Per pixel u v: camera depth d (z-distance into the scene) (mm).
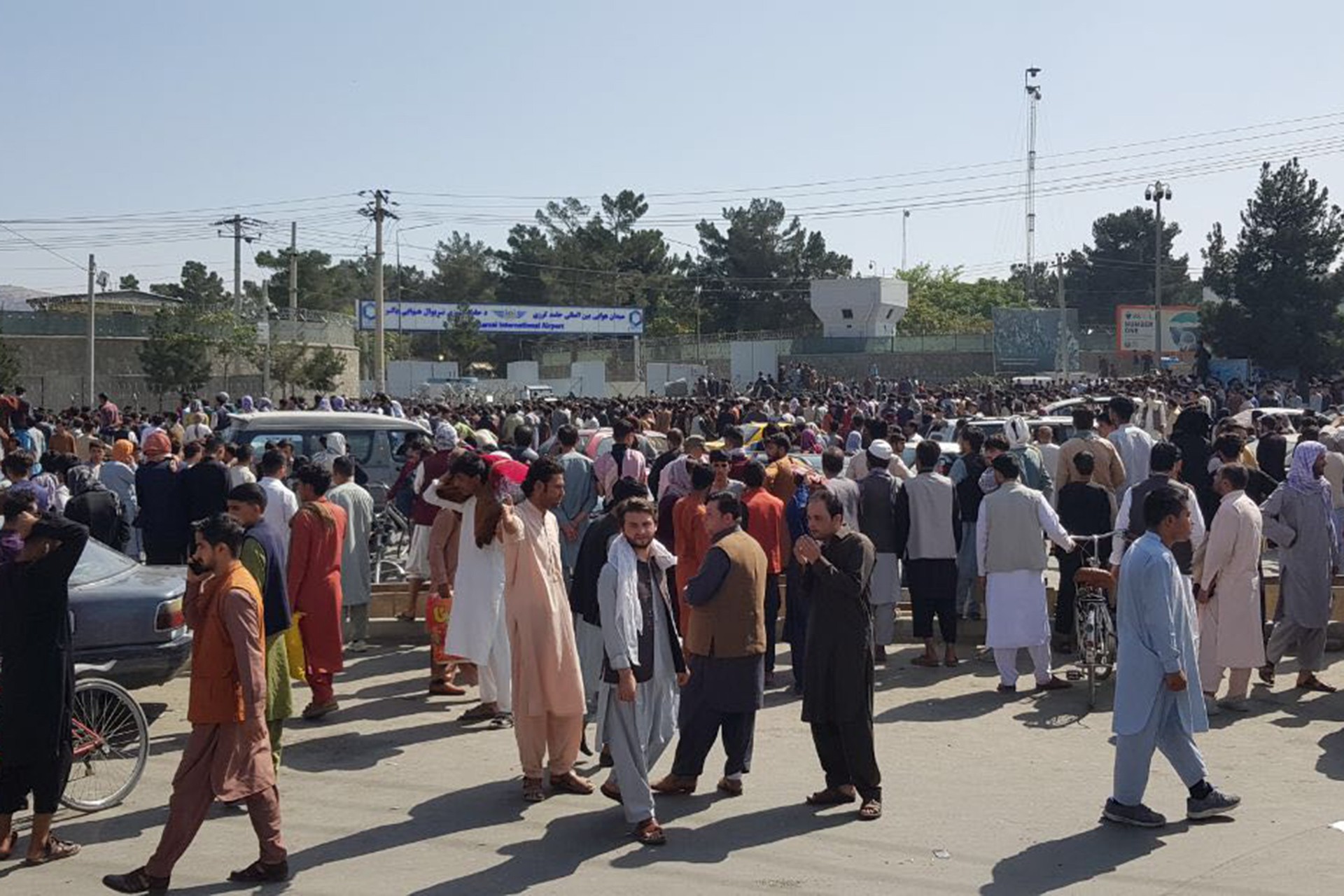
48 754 6578
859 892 6059
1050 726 9195
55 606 6590
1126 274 109750
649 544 7125
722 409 26453
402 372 61750
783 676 10789
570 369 63031
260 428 17516
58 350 48125
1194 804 6988
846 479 10914
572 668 7586
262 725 6324
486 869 6434
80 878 6445
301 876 6391
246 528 7840
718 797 7625
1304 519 9969
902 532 10922
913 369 66938
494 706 9312
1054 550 11570
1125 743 6902
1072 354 64500
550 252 100125
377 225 47406
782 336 80500
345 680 10656
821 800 7418
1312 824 6945
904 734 9008
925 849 6656
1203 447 12555
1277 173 59094
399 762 8367
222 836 7078
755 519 10164
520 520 7562
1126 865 6355
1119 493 11719
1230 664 9336
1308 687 10211
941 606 11016
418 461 14648
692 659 7570
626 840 6852
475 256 115312
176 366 47188
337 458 11430
